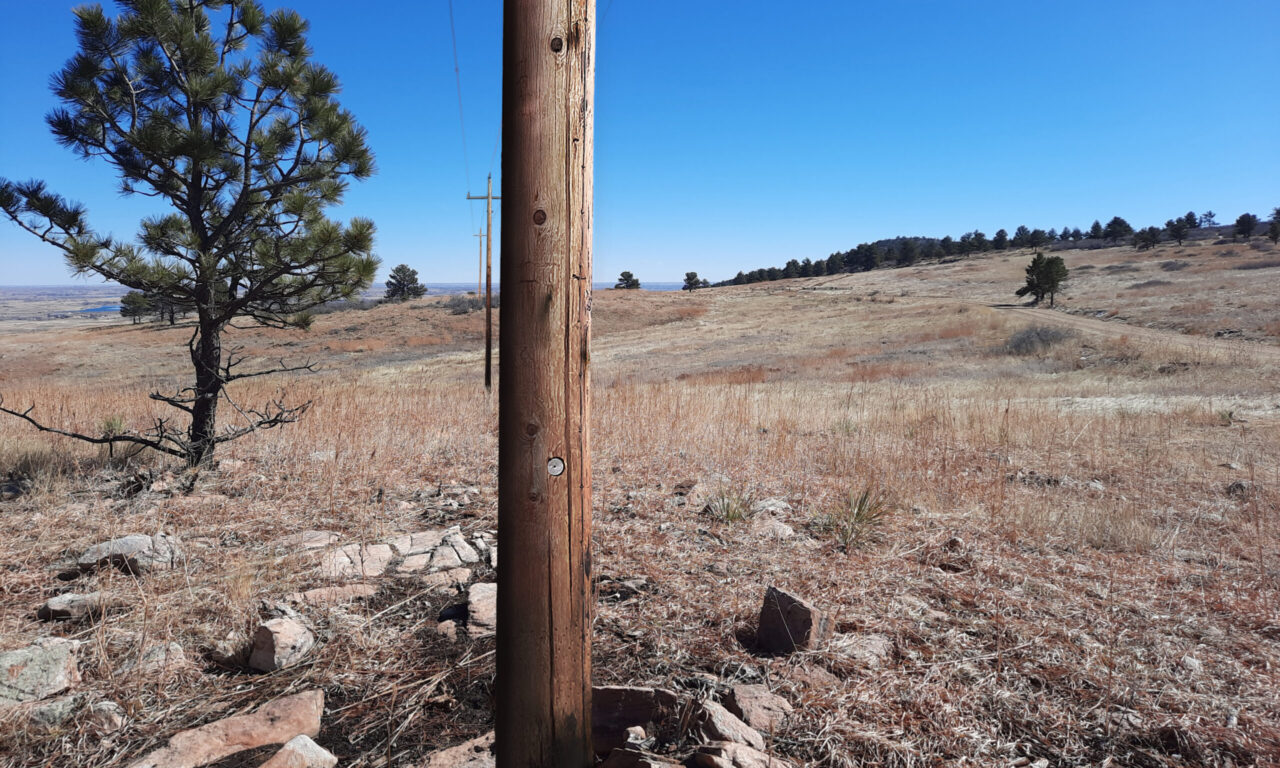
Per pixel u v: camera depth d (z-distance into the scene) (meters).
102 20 6.12
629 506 5.59
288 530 4.90
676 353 41.66
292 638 3.06
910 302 61.38
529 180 1.78
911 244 128.50
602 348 46.53
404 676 2.95
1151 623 3.48
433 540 4.75
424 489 6.16
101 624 3.06
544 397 1.79
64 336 57.84
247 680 2.91
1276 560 4.51
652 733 2.49
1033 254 112.25
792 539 4.80
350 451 7.02
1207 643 3.29
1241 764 2.39
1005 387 19.70
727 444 8.09
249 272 6.73
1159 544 4.86
